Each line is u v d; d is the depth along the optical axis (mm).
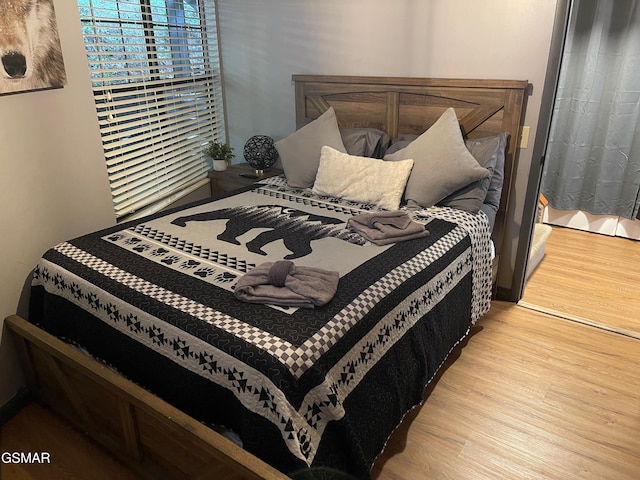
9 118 1981
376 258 1979
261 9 3285
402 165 2621
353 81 3053
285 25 3234
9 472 1826
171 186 3260
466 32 2652
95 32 2527
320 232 2262
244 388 1413
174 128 3193
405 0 2760
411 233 2182
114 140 2689
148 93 2986
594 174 3867
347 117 3164
